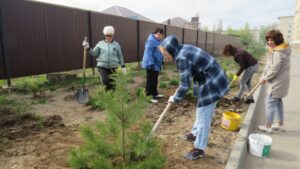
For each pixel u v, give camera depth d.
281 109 5.05
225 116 4.83
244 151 4.14
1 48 7.11
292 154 4.20
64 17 9.05
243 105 6.65
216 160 3.66
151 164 2.48
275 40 4.49
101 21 10.79
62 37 9.06
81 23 9.80
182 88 3.18
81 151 2.69
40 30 8.22
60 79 9.01
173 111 5.79
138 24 13.52
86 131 2.72
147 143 2.66
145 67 6.35
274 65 4.56
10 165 3.22
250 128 5.20
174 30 17.58
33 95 6.61
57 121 4.82
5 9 7.12
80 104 6.02
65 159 3.41
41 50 8.32
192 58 3.17
